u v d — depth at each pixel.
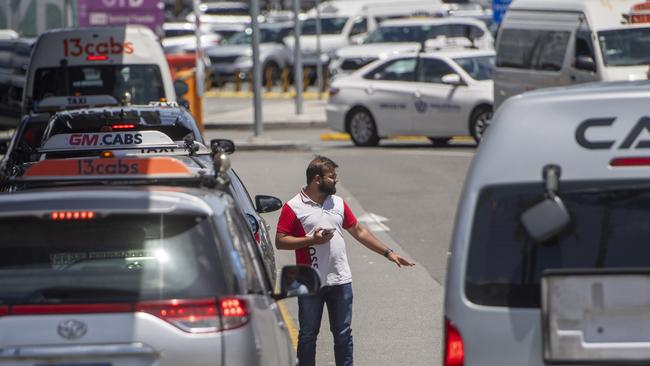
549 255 14.59
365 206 46.88
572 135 14.74
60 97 42.88
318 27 99.56
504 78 61.50
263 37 118.12
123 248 15.36
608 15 56.72
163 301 14.57
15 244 15.34
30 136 38.25
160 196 15.48
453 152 64.75
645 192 14.62
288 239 22.08
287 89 109.75
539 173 14.73
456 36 97.50
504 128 14.90
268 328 15.78
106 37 48.62
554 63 58.06
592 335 14.13
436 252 37.88
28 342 14.27
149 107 32.78
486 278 14.65
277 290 29.16
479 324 14.59
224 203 16.38
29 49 71.31
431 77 66.19
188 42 121.19
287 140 74.00
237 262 15.55
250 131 81.62
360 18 115.19
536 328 14.47
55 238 15.38
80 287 14.92
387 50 96.56
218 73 114.88
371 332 28.00
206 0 171.62
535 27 59.69
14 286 14.98
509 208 14.70
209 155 26.41
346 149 68.06
